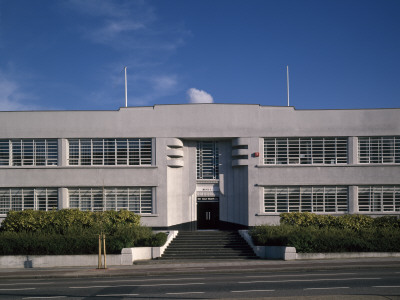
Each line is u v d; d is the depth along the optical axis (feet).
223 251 89.66
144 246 88.07
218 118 105.91
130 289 54.13
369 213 104.01
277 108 106.11
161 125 105.91
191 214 107.55
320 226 96.68
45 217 92.53
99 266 75.25
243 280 59.88
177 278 63.82
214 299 46.06
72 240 82.53
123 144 106.83
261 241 87.40
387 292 48.85
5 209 105.50
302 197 105.19
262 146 105.91
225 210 108.37
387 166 104.73
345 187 105.50
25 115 106.63
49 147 107.04
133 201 105.50
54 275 68.18
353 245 82.58
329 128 105.40
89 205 105.50
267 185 104.47
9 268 78.89
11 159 106.73
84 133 106.22
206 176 109.40
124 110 106.73
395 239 83.41
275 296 47.16
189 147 109.19
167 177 104.94
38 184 104.94
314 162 105.91
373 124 105.40
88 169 105.19
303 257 81.20
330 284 54.85
